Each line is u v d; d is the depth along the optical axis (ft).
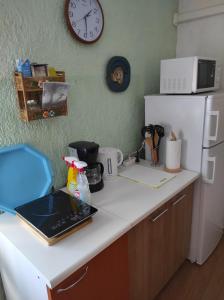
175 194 4.65
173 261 5.50
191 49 7.32
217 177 5.94
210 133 5.19
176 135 5.75
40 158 4.23
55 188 4.78
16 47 3.76
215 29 6.74
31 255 2.94
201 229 5.89
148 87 6.69
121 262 3.67
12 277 3.60
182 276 5.96
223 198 6.62
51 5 4.11
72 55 4.60
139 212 3.88
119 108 5.92
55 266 2.76
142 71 6.37
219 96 5.22
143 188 4.75
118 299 3.81
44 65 3.91
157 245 4.65
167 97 5.70
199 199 5.71
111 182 5.09
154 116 6.09
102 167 4.77
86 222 3.51
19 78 3.69
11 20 3.64
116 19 5.34
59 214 3.50
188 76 5.41
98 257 3.20
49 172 4.28
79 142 4.77
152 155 6.04
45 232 3.10
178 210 5.10
